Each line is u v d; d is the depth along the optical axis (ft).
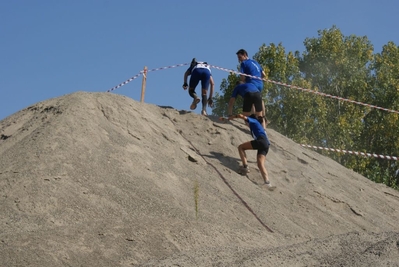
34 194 28.27
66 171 30.50
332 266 21.65
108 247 24.95
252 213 33.32
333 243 24.35
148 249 25.23
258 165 37.91
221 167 38.32
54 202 28.12
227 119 41.75
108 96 40.14
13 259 23.30
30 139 33.47
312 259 22.70
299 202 37.52
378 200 43.24
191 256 23.41
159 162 34.86
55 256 23.80
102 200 29.22
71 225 26.68
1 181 29.35
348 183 43.78
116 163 32.63
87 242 25.05
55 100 39.42
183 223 27.91
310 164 43.65
